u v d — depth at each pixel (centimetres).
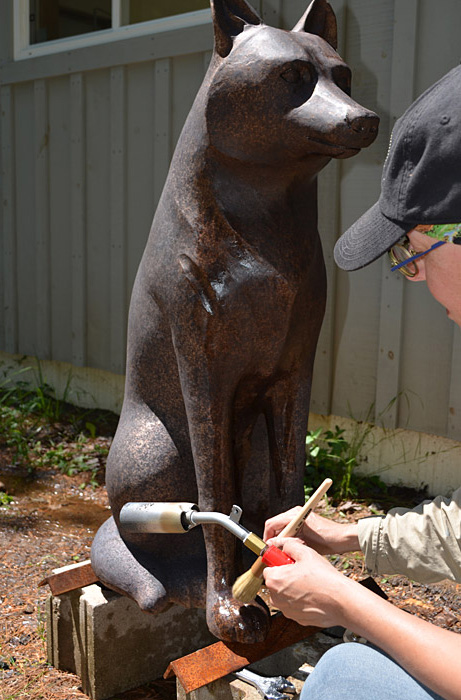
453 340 374
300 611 145
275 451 209
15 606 280
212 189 183
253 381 199
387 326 397
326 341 421
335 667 138
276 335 189
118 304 526
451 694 121
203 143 183
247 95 172
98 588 231
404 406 399
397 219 136
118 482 213
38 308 584
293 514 182
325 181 409
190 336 188
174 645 242
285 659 202
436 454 391
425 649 124
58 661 241
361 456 420
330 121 163
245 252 183
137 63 489
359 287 408
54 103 547
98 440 491
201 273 184
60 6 546
